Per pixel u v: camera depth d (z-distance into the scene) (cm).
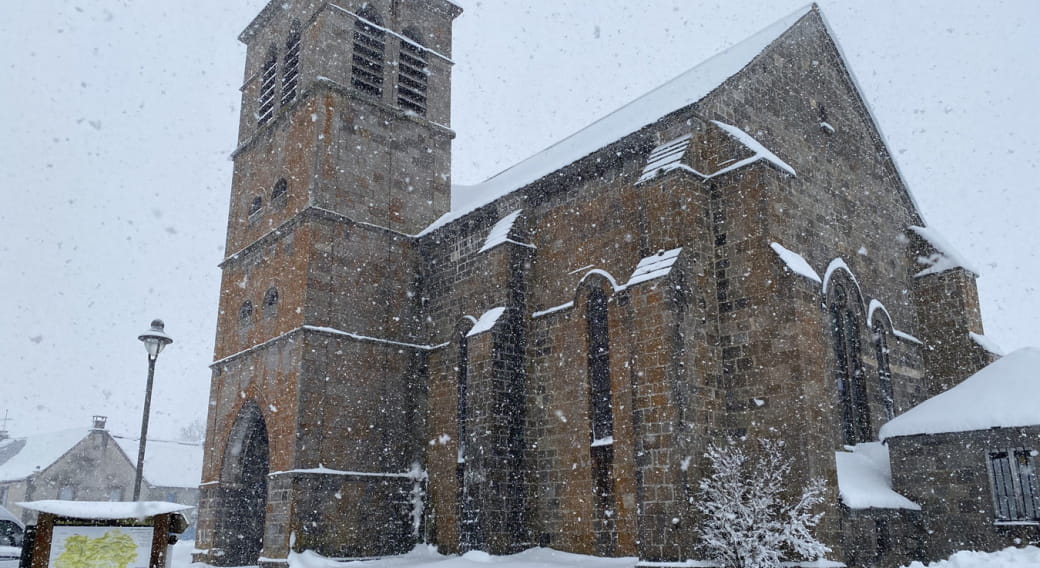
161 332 2092
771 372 2092
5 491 6994
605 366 2477
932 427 2206
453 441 2822
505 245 2738
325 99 3184
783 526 1886
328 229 3033
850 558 2019
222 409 3253
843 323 2483
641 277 2180
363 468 2848
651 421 2058
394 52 3491
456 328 2958
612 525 2333
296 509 2633
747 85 2508
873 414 2494
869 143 2977
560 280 2681
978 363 2756
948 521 2164
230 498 3116
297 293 2938
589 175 2658
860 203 2802
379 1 3538
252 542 3120
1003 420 2084
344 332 2936
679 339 2084
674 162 2267
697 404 2083
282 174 3284
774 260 2141
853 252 2666
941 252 2934
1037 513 2016
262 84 3700
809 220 2495
